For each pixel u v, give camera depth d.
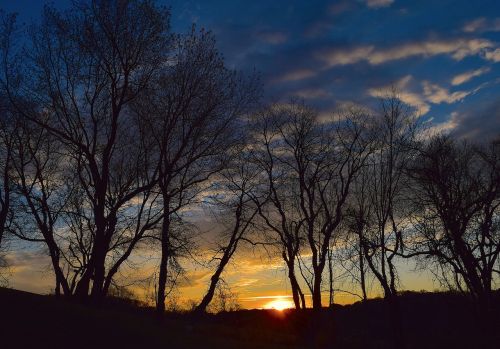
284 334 36.34
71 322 21.38
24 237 36.38
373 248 37.03
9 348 16.83
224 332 31.84
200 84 32.81
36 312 21.81
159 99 32.62
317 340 36.69
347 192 39.09
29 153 36.41
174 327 29.03
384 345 39.50
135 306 39.78
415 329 44.12
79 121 33.22
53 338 18.72
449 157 38.47
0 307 21.42
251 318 39.62
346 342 39.09
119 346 19.53
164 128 32.84
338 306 43.41
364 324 46.91
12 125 34.47
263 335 34.09
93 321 22.58
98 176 32.47
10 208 35.75
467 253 37.06
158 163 33.25
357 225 37.97
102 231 32.16
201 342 24.20
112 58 31.67
